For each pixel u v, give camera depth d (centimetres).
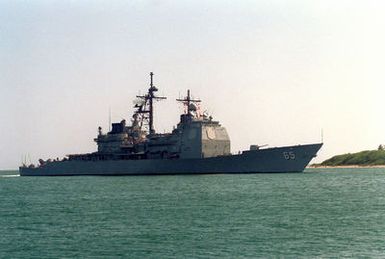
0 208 14612
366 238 8919
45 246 8694
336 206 13562
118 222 11088
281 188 19475
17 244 8925
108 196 17412
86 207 14212
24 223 11356
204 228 10094
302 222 10756
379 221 10800
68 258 7856
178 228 10138
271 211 12575
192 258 7712
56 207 14462
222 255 7844
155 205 14238
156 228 10188
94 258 7819
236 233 9519
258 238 9019
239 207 13438
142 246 8525
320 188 19612
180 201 15200
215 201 15038
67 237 9450
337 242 8631
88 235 9588
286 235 9281
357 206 13538
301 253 7906
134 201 15500
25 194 19500
